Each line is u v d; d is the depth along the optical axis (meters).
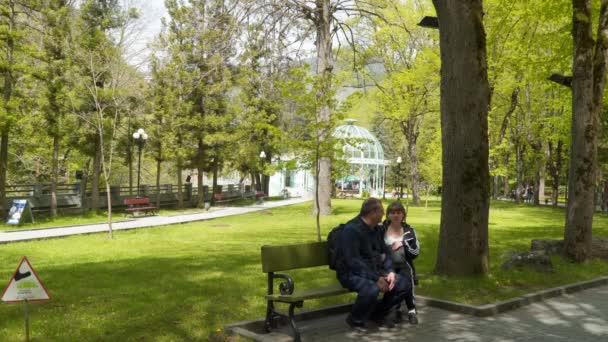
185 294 7.86
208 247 15.37
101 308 6.88
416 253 6.85
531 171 56.59
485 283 8.29
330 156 15.61
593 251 11.90
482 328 6.37
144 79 33.44
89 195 30.59
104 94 25.48
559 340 5.94
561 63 16.39
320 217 27.42
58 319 6.28
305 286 8.61
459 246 8.73
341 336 5.93
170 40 34.06
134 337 5.57
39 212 26.27
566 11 14.61
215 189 43.84
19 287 5.33
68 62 24.53
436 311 7.17
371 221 6.45
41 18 24.98
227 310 6.78
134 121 31.64
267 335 5.87
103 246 15.85
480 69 8.55
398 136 60.72
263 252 5.88
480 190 8.69
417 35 32.22
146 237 18.67
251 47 21.91
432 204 44.34
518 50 19.66
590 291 8.84
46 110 24.97
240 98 39.78
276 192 68.00
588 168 11.31
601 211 38.75
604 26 11.81
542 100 39.75
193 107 36.44
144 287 8.53
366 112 43.31
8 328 5.87
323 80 14.98
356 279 6.12
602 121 30.97
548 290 8.26
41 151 34.47
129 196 33.75
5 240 16.69
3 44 22.91
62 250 14.89
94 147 28.08
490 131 33.25
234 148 42.12
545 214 31.58
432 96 33.44
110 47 26.12
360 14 26.69
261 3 20.77
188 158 38.09
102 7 28.14
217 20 22.20
